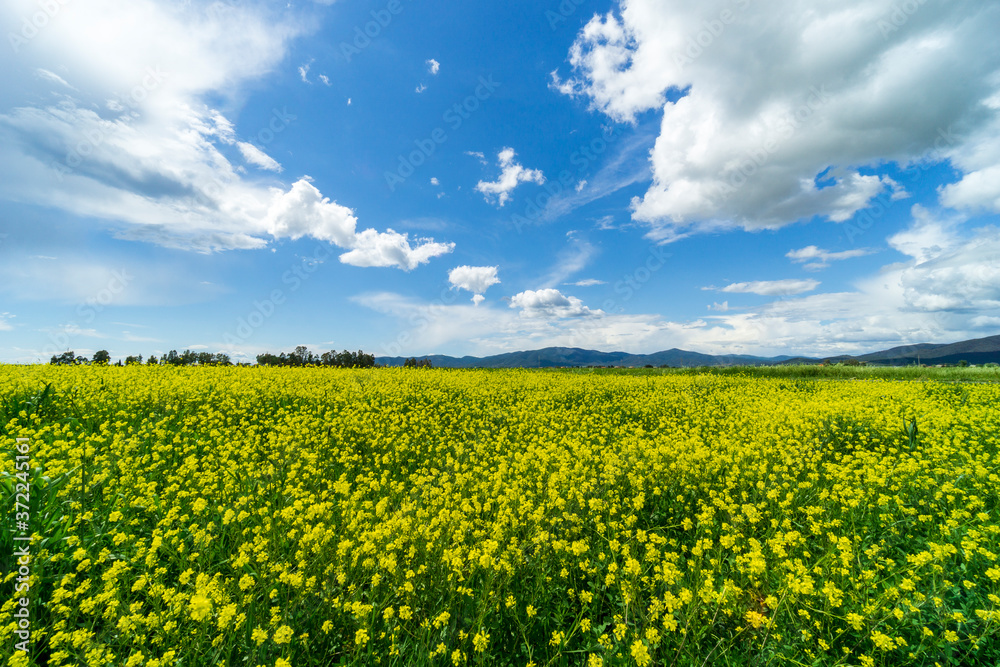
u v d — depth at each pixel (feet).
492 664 10.29
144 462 20.81
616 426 34.58
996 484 18.57
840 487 18.31
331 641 10.87
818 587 12.15
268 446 26.50
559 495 18.31
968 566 12.97
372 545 12.64
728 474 21.33
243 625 10.64
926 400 45.24
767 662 10.20
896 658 10.48
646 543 14.66
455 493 19.22
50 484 14.75
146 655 9.93
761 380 70.79
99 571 12.82
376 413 36.47
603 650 10.38
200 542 13.41
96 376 46.62
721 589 12.18
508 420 35.14
